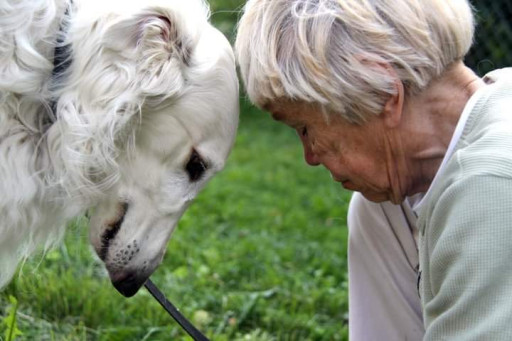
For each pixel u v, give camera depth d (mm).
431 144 2354
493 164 2074
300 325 4438
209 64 2758
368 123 2342
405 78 2268
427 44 2248
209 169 2898
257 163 9352
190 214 6707
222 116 2834
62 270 4309
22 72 2641
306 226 6887
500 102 2219
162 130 2775
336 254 6098
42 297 4035
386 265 2879
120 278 2988
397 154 2377
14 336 3297
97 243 2984
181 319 3010
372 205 2826
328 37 2262
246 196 7770
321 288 5141
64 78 2701
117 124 2680
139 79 2629
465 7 2336
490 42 8102
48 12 2633
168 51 2646
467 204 2070
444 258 2105
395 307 2904
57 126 2744
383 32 2232
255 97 2480
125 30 2594
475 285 2031
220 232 6414
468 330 2043
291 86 2328
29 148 2803
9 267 3029
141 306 4289
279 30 2352
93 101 2658
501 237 2023
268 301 4793
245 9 2512
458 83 2346
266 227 6766
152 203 2902
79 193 2844
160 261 3012
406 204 2762
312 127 2434
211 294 4738
